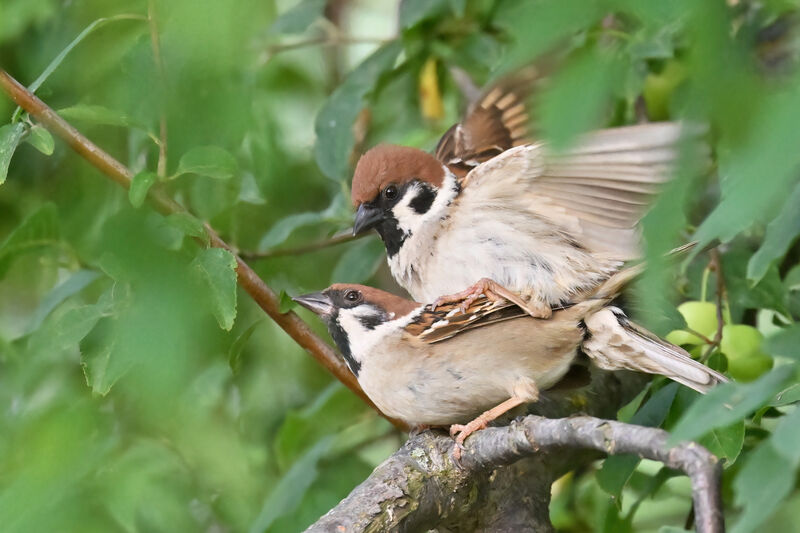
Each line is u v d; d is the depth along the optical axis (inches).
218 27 137.3
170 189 292.8
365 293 276.7
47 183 362.9
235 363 282.7
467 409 264.7
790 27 170.2
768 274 279.9
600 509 332.5
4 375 296.2
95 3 179.9
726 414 134.4
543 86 100.6
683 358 242.5
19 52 320.5
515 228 272.8
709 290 296.0
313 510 323.0
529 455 218.7
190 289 162.9
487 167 276.4
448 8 340.2
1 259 280.1
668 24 102.9
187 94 169.5
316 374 394.3
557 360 260.8
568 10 96.3
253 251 334.0
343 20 440.8
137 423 261.1
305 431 352.8
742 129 95.0
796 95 95.0
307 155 399.9
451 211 281.0
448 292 282.5
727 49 95.0
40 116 247.0
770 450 135.1
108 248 164.6
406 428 296.7
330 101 336.8
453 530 247.3
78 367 296.5
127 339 158.1
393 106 405.7
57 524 202.1
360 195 287.9
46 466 207.5
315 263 384.8
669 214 105.3
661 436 165.3
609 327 255.4
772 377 137.5
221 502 312.2
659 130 230.4
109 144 322.0
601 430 179.9
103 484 221.3
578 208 269.1
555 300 266.2
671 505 365.4
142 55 211.6
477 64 341.7
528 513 255.4
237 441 319.0
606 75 96.5
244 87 171.9
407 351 264.7
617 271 266.4
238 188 307.0
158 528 267.6
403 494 227.0
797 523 316.8
